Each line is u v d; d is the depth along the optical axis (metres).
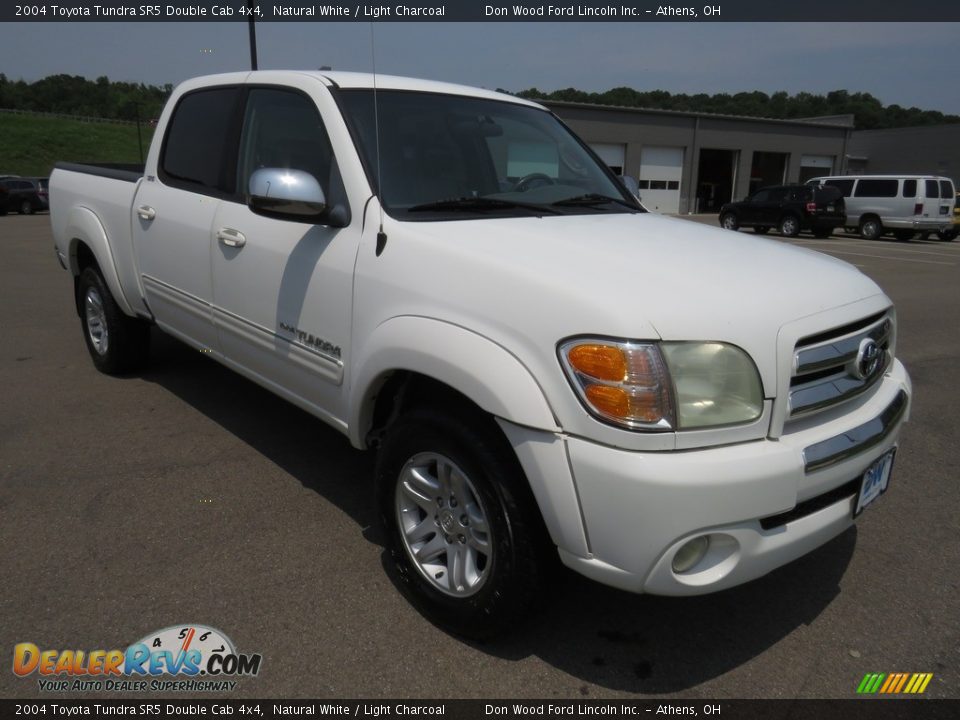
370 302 2.67
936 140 42.59
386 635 2.55
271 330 3.23
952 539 3.29
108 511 3.31
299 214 2.77
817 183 23.31
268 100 3.44
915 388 5.63
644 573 2.04
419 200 2.92
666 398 2.01
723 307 2.14
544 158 3.63
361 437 2.83
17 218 25.58
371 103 3.15
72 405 4.61
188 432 4.22
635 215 3.31
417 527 2.63
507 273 2.27
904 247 19.50
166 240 3.93
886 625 2.68
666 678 2.39
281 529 3.20
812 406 2.24
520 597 2.30
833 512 2.35
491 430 2.31
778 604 2.80
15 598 2.67
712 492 1.99
